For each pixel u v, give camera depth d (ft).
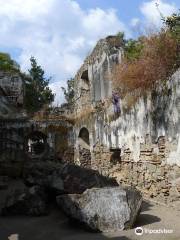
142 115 43.55
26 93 130.93
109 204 31.94
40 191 40.11
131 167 47.98
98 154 65.92
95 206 31.86
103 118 61.87
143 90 42.93
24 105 108.06
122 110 50.93
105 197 32.40
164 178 38.37
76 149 90.07
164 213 35.37
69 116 96.78
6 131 85.46
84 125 79.66
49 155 92.48
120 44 70.79
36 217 37.11
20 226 33.65
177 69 36.29
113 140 56.13
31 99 132.67
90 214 31.30
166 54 39.29
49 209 39.75
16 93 101.45
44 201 39.11
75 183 42.04
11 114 90.12
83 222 31.14
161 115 38.50
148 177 42.52
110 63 69.77
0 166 66.23
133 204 32.50
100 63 74.79
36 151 110.63
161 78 38.99
